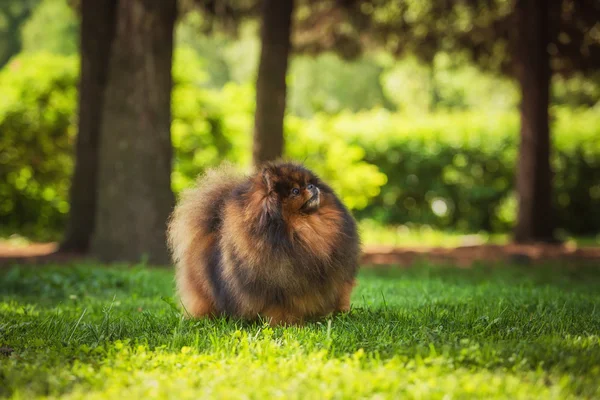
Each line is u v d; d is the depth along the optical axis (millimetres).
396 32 16766
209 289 6168
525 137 16078
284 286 5531
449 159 21000
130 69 11781
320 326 5652
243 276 5609
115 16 13836
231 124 18234
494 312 6059
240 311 5781
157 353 4816
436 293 8359
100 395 3865
